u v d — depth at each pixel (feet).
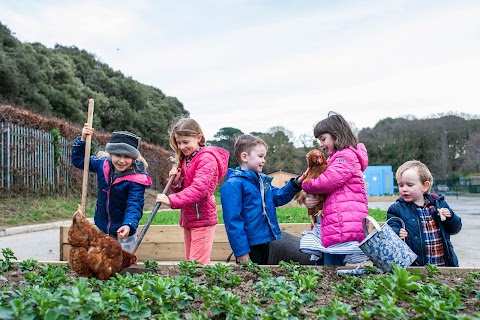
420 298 8.73
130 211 13.94
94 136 73.46
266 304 9.89
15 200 51.52
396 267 9.85
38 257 24.32
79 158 16.10
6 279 12.19
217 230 21.63
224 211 15.01
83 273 10.82
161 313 8.62
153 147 106.42
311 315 9.08
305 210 52.49
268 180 16.01
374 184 163.63
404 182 14.58
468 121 224.12
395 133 218.59
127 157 14.40
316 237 14.70
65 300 8.05
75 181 67.87
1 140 51.39
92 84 152.97
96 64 170.71
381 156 217.77
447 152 215.10
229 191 14.99
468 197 153.69
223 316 8.92
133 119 152.05
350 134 14.97
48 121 61.98
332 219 14.06
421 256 14.25
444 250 14.38
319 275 12.23
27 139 56.08
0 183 51.03
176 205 14.20
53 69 130.93
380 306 8.77
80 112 124.57
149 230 21.61
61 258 20.53
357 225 13.88
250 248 15.74
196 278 12.12
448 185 195.00
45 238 34.81
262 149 15.90
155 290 9.14
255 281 11.98
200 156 15.33
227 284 11.33
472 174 215.31
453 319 7.80
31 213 47.73
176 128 15.71
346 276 11.69
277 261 16.02
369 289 9.70
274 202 16.15
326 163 14.44
